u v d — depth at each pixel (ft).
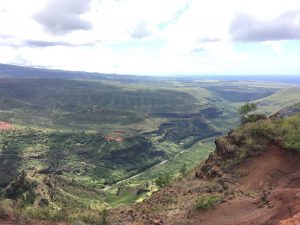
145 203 135.13
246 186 121.80
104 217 94.94
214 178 137.18
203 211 97.96
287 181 113.29
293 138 126.62
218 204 99.55
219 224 84.02
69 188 402.72
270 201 82.99
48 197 287.07
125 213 108.68
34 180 320.09
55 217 90.12
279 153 127.24
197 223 90.58
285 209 72.95
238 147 141.38
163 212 111.34
